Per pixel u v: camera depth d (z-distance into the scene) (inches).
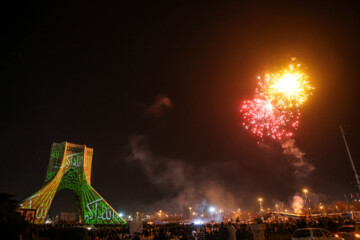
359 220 1599.4
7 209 447.2
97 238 1508.4
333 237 568.1
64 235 1026.7
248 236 748.6
